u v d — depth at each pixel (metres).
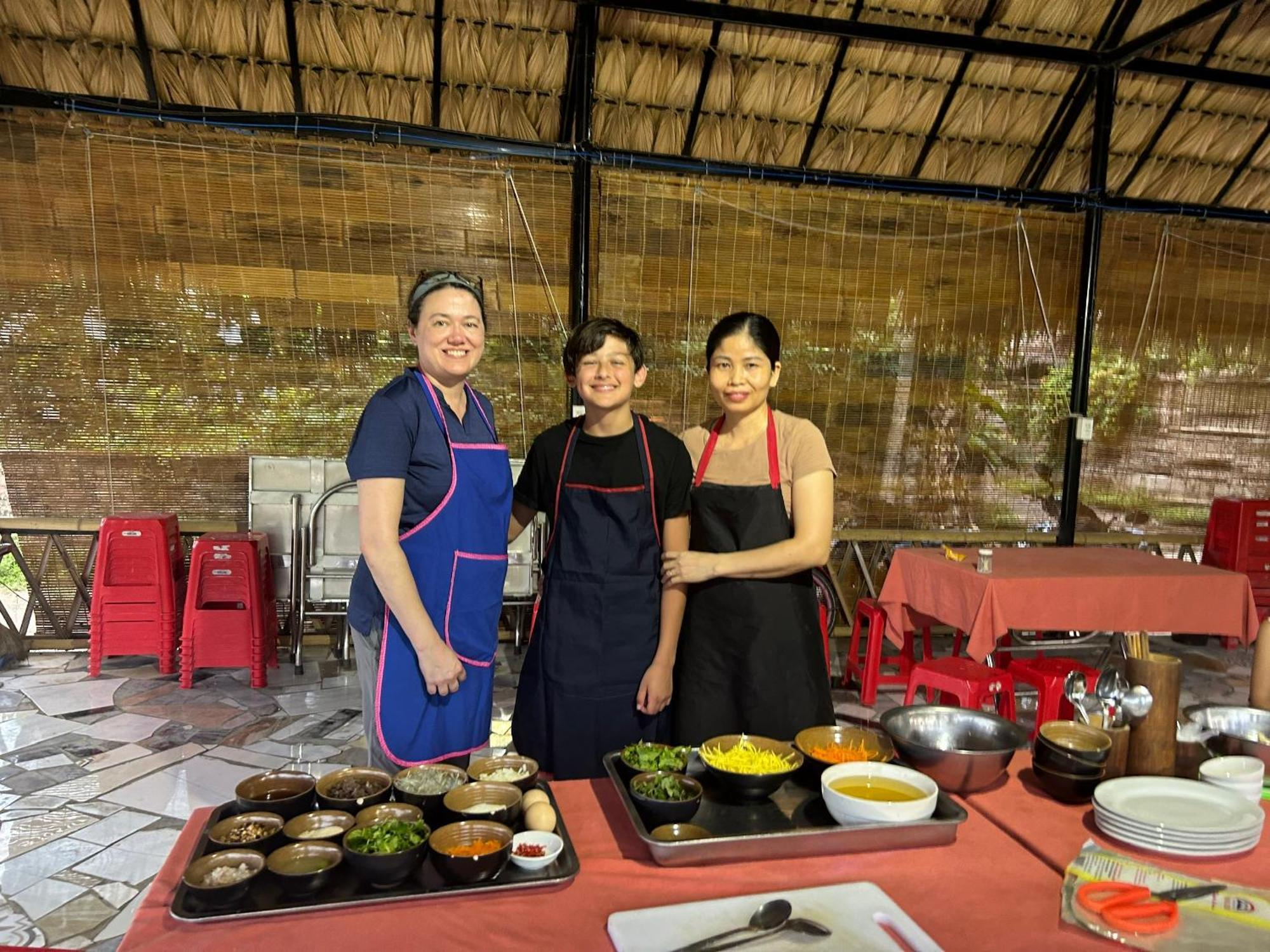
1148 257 6.34
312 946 1.20
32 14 4.72
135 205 5.08
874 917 1.27
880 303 5.97
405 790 1.61
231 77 5.09
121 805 3.43
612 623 2.36
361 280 5.37
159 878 1.37
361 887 1.34
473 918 1.28
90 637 5.08
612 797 1.71
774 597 2.41
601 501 2.35
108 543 4.82
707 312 5.75
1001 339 6.18
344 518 5.20
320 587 5.07
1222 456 6.69
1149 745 1.78
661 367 5.72
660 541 2.44
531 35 5.09
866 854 1.49
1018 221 6.05
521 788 1.67
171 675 4.96
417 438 2.05
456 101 5.30
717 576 2.37
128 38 4.88
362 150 5.23
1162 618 4.34
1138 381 6.46
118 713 4.39
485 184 5.41
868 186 5.39
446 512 2.06
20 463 5.18
